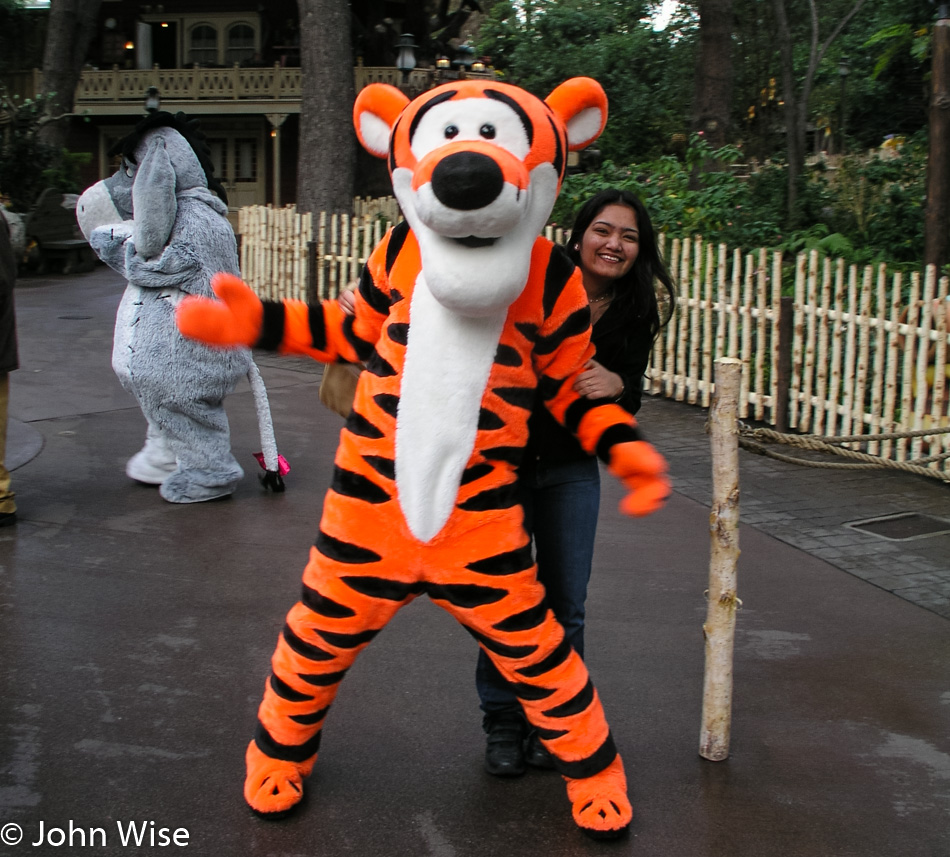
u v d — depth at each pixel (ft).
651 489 9.12
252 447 24.18
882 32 42.39
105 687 12.49
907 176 40.45
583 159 51.01
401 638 14.24
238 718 11.87
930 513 20.17
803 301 26.04
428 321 8.73
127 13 107.65
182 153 18.79
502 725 10.98
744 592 16.21
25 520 18.53
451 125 8.43
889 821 10.25
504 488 8.94
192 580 16.02
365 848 9.58
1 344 17.38
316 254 42.45
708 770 11.10
